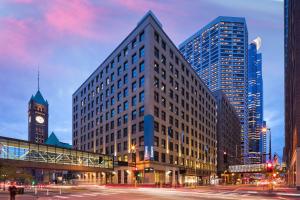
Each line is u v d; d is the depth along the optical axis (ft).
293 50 216.74
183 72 308.19
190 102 322.55
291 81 248.32
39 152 211.20
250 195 124.77
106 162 257.14
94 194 132.26
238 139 654.12
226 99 517.96
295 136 192.03
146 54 242.78
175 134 275.80
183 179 286.05
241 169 405.18
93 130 324.39
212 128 405.18
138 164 237.04
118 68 283.79
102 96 310.86
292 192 148.97
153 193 138.51
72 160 232.32
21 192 131.75
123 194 130.62
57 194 133.28
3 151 188.44
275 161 252.62
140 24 255.91
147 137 229.86
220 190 178.09
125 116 264.72
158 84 250.16
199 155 340.80
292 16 232.12
